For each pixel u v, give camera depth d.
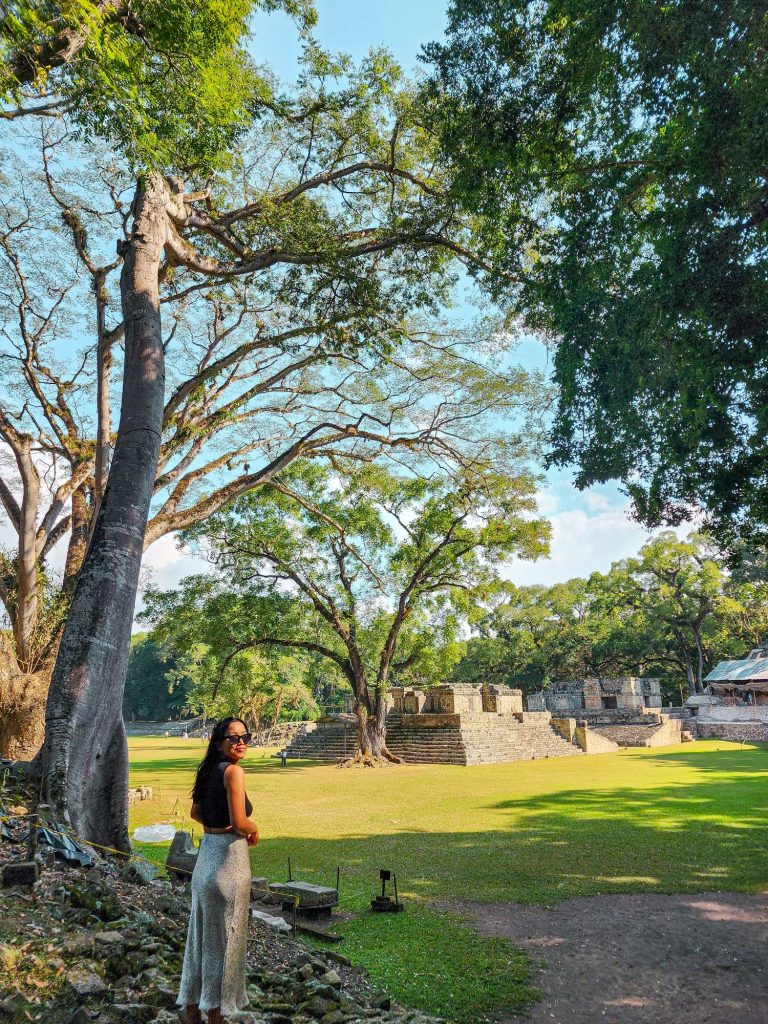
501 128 11.95
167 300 17.44
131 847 9.44
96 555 10.72
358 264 16.70
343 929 7.60
